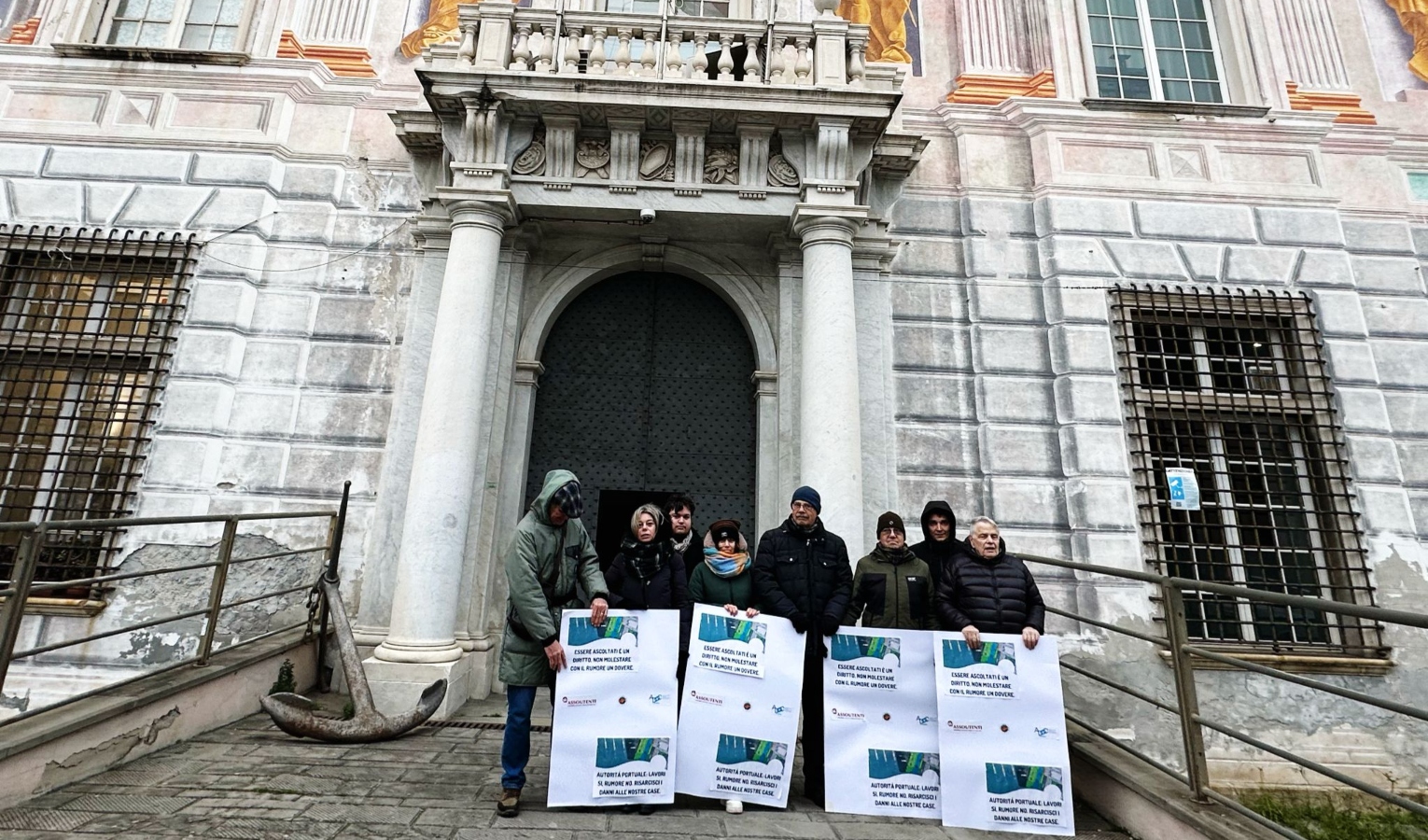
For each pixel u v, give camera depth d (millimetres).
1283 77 8188
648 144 6766
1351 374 7219
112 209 7121
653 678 3754
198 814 3400
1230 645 6516
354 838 3205
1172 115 7969
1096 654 6504
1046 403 7152
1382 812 5730
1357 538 6773
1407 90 8289
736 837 3398
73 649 6137
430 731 5008
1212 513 6902
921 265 7520
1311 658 6402
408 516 5891
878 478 6773
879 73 7086
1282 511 6953
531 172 6645
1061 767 3691
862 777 3760
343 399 6883
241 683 5094
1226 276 7480
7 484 6355
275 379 6879
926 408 7105
